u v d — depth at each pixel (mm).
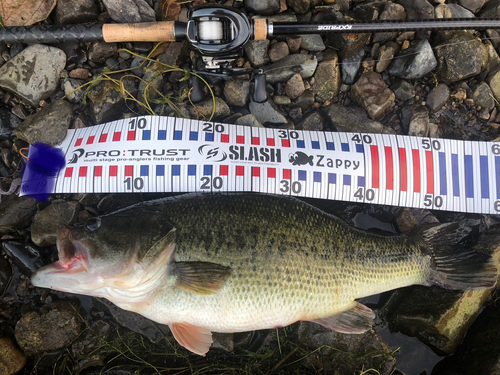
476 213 567
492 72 564
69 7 518
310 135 541
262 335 558
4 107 540
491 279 529
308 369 540
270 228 469
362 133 550
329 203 554
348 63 557
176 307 467
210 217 464
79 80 534
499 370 500
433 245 535
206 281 452
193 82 535
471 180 551
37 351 523
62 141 521
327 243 482
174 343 544
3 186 537
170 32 485
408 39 560
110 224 458
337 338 541
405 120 566
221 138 524
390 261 512
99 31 488
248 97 550
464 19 504
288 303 470
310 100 559
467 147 554
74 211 531
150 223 461
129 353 542
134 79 540
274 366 537
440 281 533
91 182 508
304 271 471
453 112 576
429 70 557
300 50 552
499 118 570
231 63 542
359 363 533
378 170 539
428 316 529
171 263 457
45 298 538
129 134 517
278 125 558
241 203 476
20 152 531
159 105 547
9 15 513
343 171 534
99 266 450
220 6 460
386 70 568
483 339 526
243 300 460
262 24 480
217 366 536
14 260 536
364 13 545
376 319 567
